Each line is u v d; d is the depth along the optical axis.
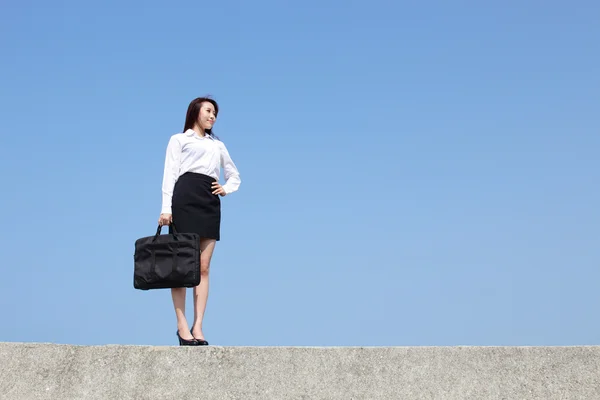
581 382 5.22
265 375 5.27
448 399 5.22
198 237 5.68
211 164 5.98
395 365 5.29
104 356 5.36
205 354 5.32
